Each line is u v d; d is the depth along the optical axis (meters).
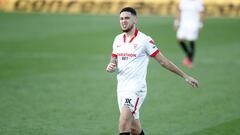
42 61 58.50
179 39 57.75
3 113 36.31
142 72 25.80
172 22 97.19
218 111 37.28
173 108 38.12
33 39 76.06
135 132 26.11
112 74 51.25
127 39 25.89
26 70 52.84
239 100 40.59
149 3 111.56
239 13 107.88
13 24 93.25
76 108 37.84
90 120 34.69
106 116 35.75
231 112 36.97
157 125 33.78
